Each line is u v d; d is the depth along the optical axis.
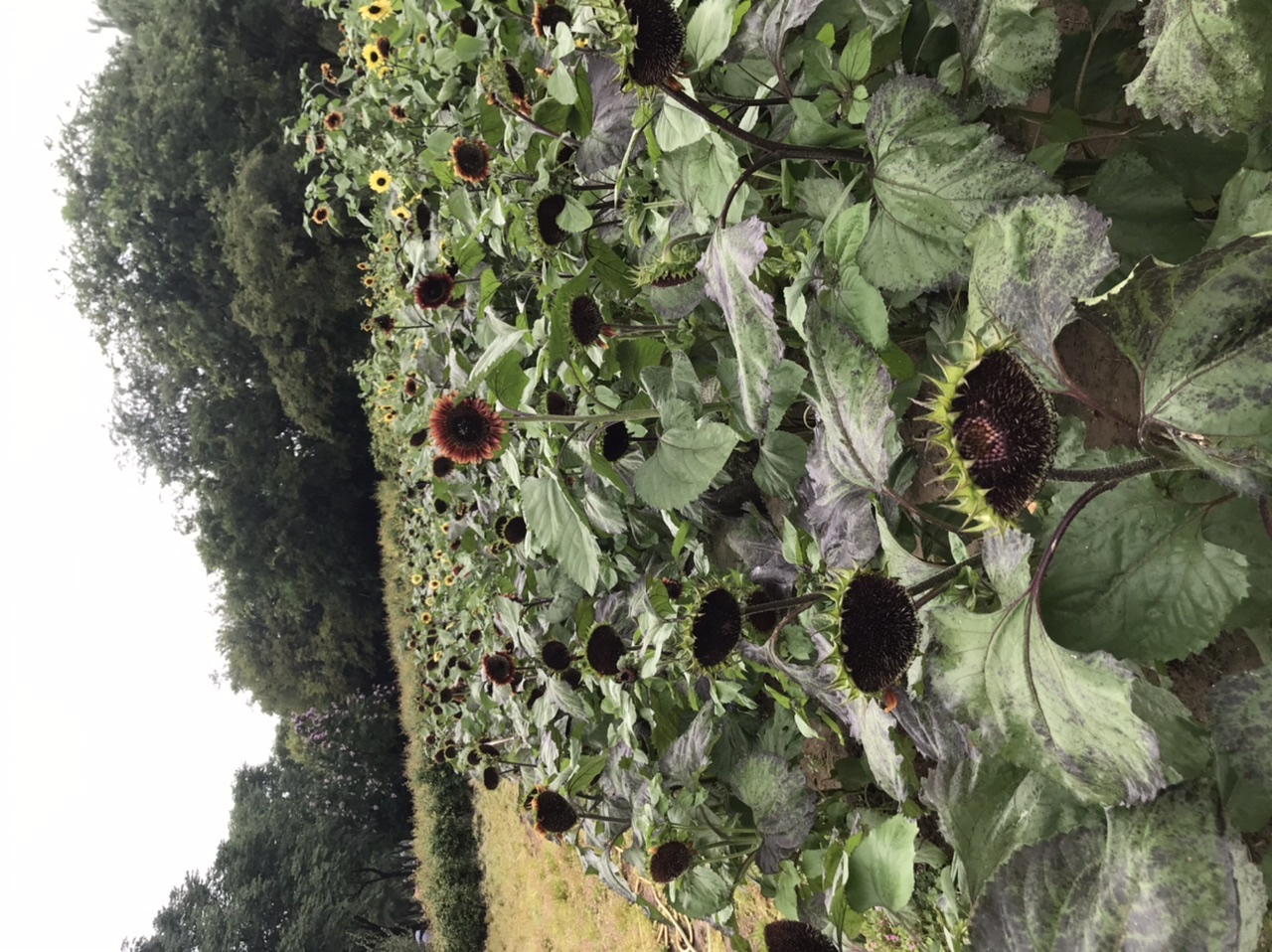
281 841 34.41
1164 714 1.28
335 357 20.94
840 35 2.35
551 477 2.96
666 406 2.54
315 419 21.67
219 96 22.23
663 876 3.01
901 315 2.24
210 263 23.48
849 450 1.95
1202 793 1.18
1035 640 1.27
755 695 3.34
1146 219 1.58
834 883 2.07
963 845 1.58
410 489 10.13
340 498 24.11
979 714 1.37
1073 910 1.26
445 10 4.03
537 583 4.44
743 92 2.39
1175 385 1.12
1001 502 1.02
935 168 1.73
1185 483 1.30
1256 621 1.28
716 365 2.96
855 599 1.51
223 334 23.95
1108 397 1.74
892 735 2.27
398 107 5.18
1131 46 1.73
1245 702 1.15
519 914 9.46
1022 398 1.03
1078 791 1.28
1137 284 1.11
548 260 3.19
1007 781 1.56
